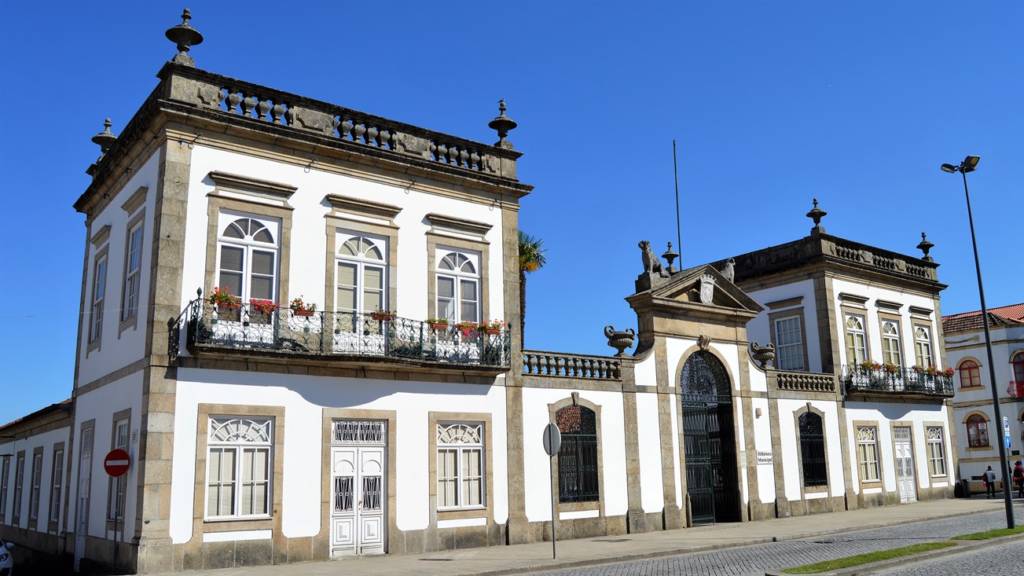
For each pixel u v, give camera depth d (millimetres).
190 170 16719
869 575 12992
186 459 15727
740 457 25344
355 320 17953
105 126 22516
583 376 22250
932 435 33188
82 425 19891
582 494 21484
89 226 22016
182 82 16828
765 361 27250
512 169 21750
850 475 28875
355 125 19234
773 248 31984
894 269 33312
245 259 17141
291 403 17141
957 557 15023
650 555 17109
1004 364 43906
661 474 23328
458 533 19047
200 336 15906
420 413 18953
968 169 21250
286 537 16625
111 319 18719
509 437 20344
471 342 19766
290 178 18000
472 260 20609
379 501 18062
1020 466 31938
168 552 15211
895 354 32625
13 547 24422
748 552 17312
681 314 24953
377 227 19016
